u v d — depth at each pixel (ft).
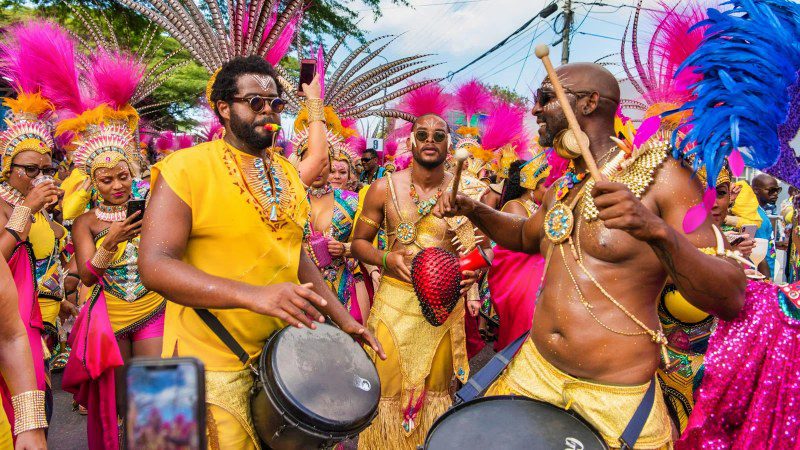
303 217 9.52
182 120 43.39
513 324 14.25
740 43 7.14
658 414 7.89
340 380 8.48
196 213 8.47
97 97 14.55
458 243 13.61
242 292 7.60
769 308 7.56
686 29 8.84
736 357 7.66
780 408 7.58
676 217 7.53
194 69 42.29
